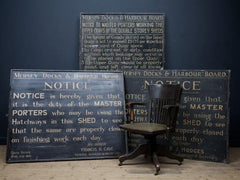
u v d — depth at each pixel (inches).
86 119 145.1
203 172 122.2
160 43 171.8
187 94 145.1
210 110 140.6
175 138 146.7
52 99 144.0
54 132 141.0
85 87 148.6
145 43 171.9
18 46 173.3
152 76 152.5
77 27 174.9
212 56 173.9
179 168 127.8
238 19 173.5
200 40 174.1
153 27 171.8
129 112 152.9
